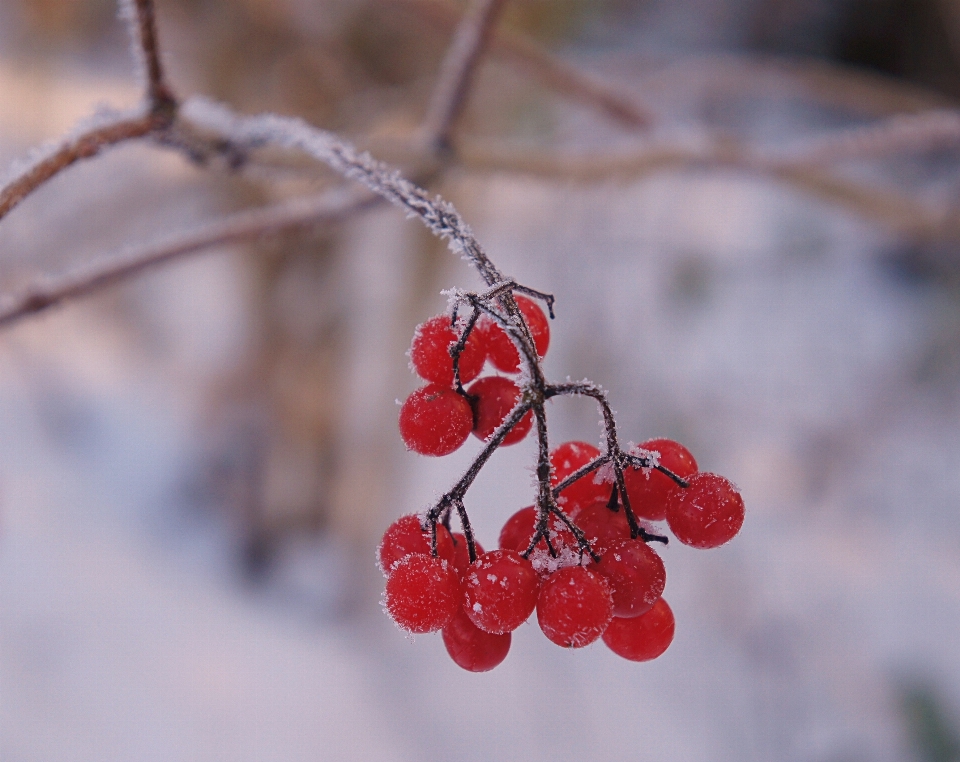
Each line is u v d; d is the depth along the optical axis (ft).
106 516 2.60
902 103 1.90
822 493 2.84
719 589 2.51
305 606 2.44
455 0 1.67
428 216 0.76
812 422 3.01
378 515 2.55
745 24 4.20
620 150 1.33
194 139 0.93
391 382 2.47
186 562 2.52
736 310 3.34
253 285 2.42
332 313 2.42
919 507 2.80
